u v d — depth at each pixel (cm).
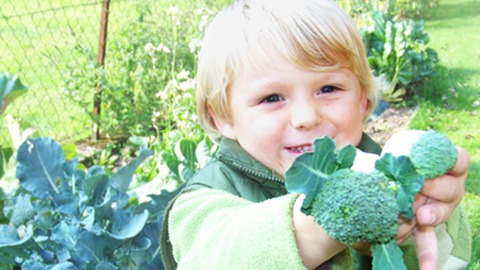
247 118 121
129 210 199
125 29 626
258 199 125
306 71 118
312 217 77
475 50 865
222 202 107
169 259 125
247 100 121
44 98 626
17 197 212
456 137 587
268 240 85
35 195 199
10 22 884
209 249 93
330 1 130
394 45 671
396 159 75
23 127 303
